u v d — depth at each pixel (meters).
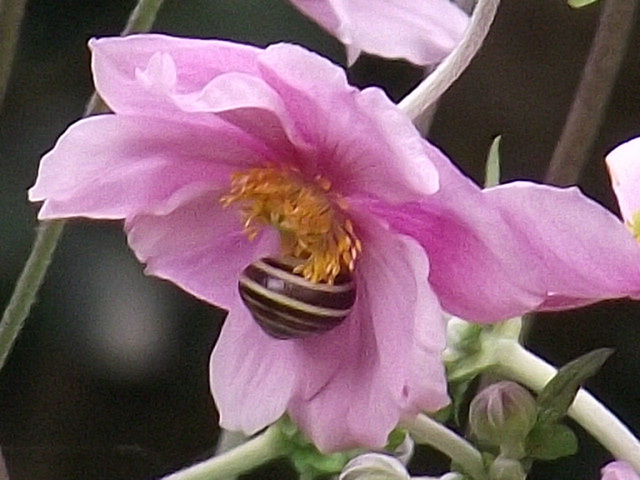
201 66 0.23
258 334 0.26
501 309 0.23
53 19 0.46
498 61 0.44
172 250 0.26
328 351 0.25
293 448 0.26
